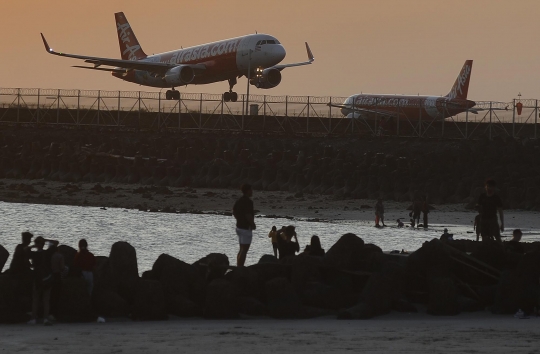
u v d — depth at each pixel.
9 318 74.00
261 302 80.19
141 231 193.25
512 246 87.00
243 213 84.62
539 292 78.44
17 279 75.31
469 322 71.69
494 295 81.56
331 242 168.50
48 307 72.81
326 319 75.94
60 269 74.25
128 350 55.03
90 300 76.88
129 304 79.00
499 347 55.41
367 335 61.50
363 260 82.44
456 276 84.50
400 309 79.88
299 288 80.38
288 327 68.00
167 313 78.44
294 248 90.69
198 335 62.34
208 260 86.44
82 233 188.75
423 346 55.97
